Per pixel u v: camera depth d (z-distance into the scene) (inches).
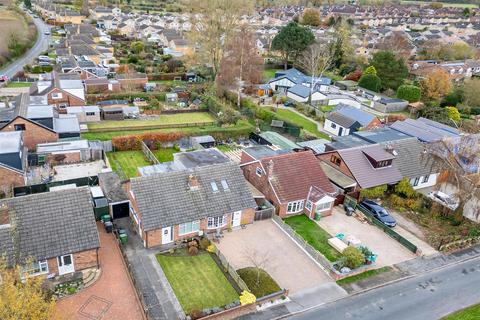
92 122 2773.1
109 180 1815.9
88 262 1347.2
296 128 2805.1
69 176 2010.3
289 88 3909.9
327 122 2984.7
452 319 1295.5
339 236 1663.4
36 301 920.9
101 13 7214.6
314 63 3939.5
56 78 3075.8
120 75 3676.2
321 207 1801.2
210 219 1590.8
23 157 1932.8
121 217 1678.2
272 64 5068.9
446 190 2187.5
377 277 1471.5
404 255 1620.3
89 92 3331.7
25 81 3607.3
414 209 1966.0
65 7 7736.2
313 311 1277.1
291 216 1809.8
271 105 3494.1
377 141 2299.5
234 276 1375.5
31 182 1902.1
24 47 4633.4
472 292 1437.0
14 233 1252.5
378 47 5403.5
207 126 2837.1
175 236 1535.4
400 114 3644.2
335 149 2138.3
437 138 2425.0
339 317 1261.1
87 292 1262.3
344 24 6117.1
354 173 1982.0
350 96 3939.5
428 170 2149.4
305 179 1849.2
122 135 2544.3
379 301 1349.7
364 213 1857.8
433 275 1513.3
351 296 1363.2
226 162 1834.4
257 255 1521.9
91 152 2188.7
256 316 1232.8
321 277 1441.9
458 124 3277.6
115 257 1435.8
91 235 1334.9
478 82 3870.6
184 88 3634.4
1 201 1296.8
